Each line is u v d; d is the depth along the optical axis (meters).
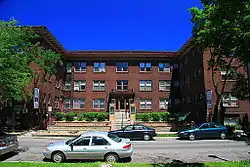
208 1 11.20
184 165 12.84
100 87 49.69
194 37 30.92
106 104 49.22
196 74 41.00
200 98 39.16
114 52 49.44
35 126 36.25
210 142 25.11
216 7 11.38
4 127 35.75
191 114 43.41
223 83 34.09
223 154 18.09
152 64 50.44
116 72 49.97
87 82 49.81
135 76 49.97
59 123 39.66
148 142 25.62
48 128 37.94
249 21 13.05
